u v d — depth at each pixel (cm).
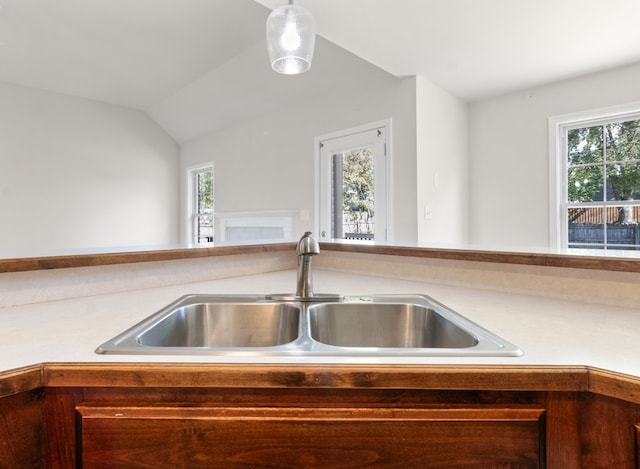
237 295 114
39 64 371
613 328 76
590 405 54
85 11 277
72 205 462
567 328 77
